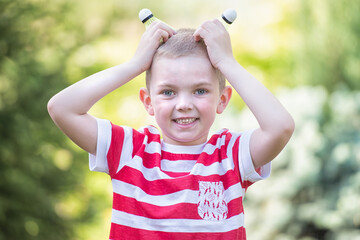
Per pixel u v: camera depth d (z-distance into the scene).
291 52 9.02
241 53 10.36
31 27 6.27
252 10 11.09
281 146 2.71
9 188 6.07
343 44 7.91
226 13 2.91
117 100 9.25
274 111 2.69
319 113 6.94
